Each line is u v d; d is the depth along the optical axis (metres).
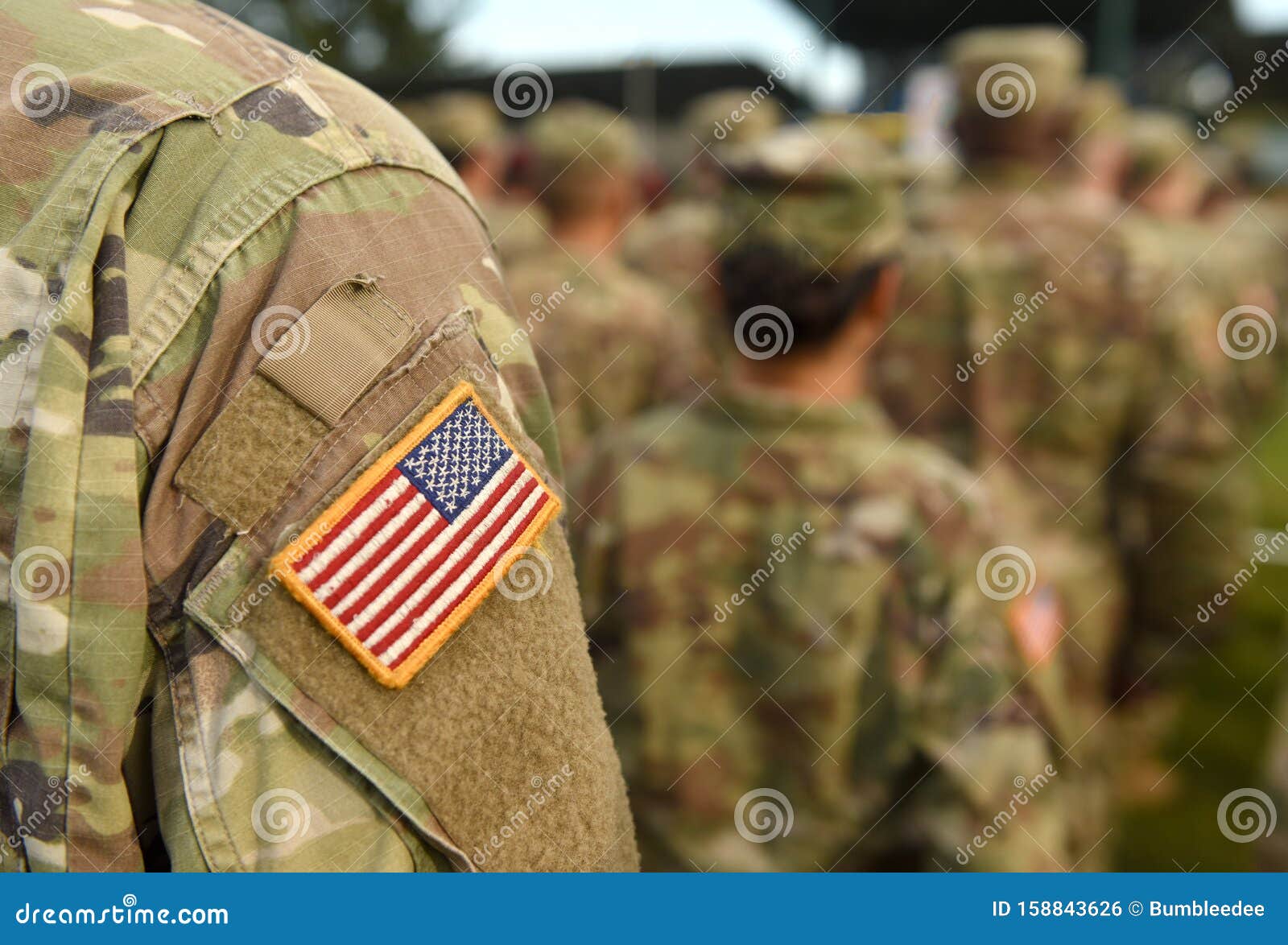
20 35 0.57
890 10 7.57
